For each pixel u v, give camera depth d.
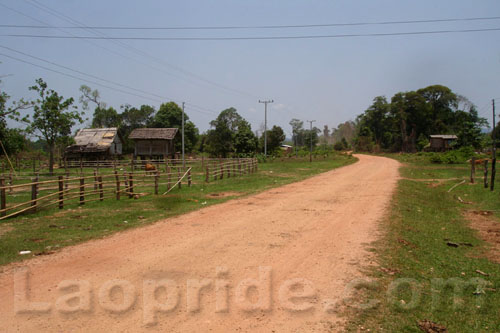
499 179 22.02
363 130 104.12
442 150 70.06
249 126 51.94
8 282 5.50
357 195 15.38
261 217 10.74
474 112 88.19
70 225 9.68
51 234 8.59
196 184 20.27
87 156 44.88
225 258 6.78
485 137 61.53
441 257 7.33
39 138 31.38
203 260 6.64
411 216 11.26
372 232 8.84
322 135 171.62
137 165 34.34
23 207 12.07
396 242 7.95
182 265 6.36
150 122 69.81
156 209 12.27
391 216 10.82
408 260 6.82
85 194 13.56
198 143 74.81
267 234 8.66
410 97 87.50
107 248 7.40
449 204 14.59
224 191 17.25
